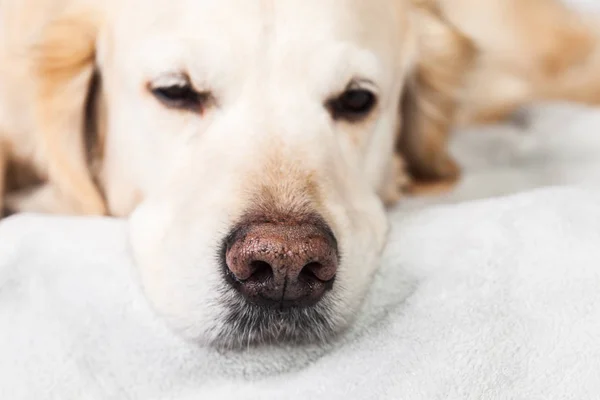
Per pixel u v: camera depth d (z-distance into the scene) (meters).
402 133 0.59
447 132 0.60
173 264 0.39
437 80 0.57
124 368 0.34
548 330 0.33
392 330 0.35
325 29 0.42
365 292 0.39
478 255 0.36
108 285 0.36
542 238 0.36
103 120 0.49
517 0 0.73
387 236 0.41
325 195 0.40
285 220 0.37
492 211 0.39
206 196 0.39
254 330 0.37
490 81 0.70
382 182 0.51
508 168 0.64
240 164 0.40
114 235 0.39
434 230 0.39
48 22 0.49
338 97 0.44
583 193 0.39
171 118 0.43
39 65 0.49
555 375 0.32
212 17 0.41
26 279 0.36
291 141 0.41
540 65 0.76
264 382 0.35
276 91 0.42
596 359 0.32
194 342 0.37
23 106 0.50
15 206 0.52
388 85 0.48
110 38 0.47
